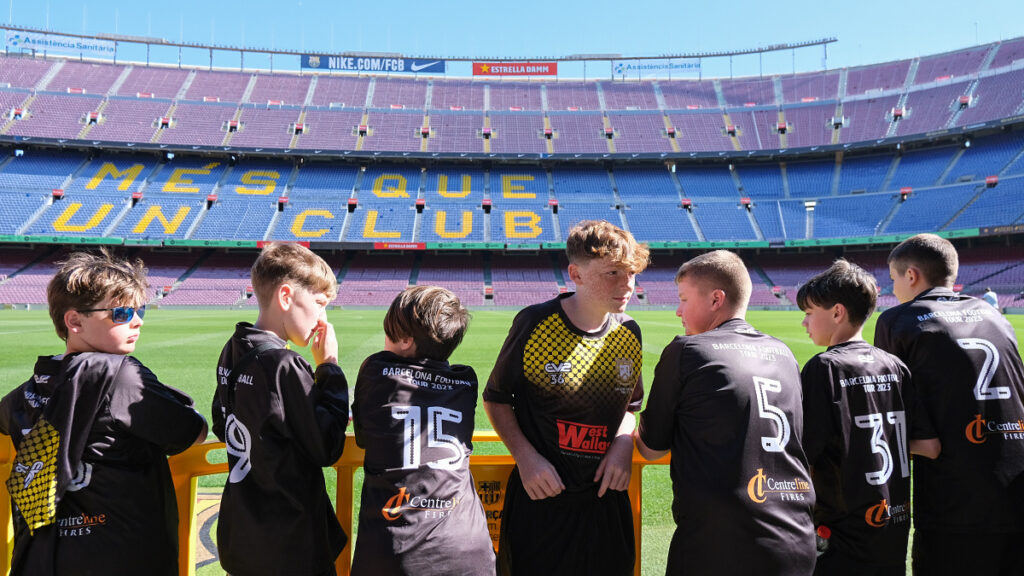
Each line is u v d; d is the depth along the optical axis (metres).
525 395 2.12
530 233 43.59
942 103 44.06
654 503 4.15
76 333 1.90
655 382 2.08
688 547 1.89
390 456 1.83
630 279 1.98
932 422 2.28
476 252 46.94
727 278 2.09
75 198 41.09
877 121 45.97
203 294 38.66
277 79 52.81
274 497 1.84
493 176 49.38
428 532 1.78
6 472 2.16
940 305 2.38
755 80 53.91
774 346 2.03
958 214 38.25
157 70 50.84
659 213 45.38
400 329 1.98
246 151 45.59
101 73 48.91
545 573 2.05
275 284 1.97
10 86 44.88
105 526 1.81
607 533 2.10
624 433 2.18
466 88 54.84
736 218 44.34
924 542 2.36
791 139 47.97
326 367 2.03
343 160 49.31
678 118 51.50
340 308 39.03
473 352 13.30
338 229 42.69
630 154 48.47
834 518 2.07
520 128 50.94
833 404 2.04
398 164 49.72
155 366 10.29
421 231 43.25
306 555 1.86
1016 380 2.31
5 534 2.17
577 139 50.09
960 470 2.23
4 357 11.34
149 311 33.09
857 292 2.17
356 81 54.22
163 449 2.02
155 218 40.97
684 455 1.94
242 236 41.19
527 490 2.01
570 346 2.05
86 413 1.79
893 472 2.06
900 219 40.12
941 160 42.78
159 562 1.93
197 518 3.86
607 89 55.22
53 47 49.19
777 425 1.89
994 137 41.38
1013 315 27.86
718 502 1.82
